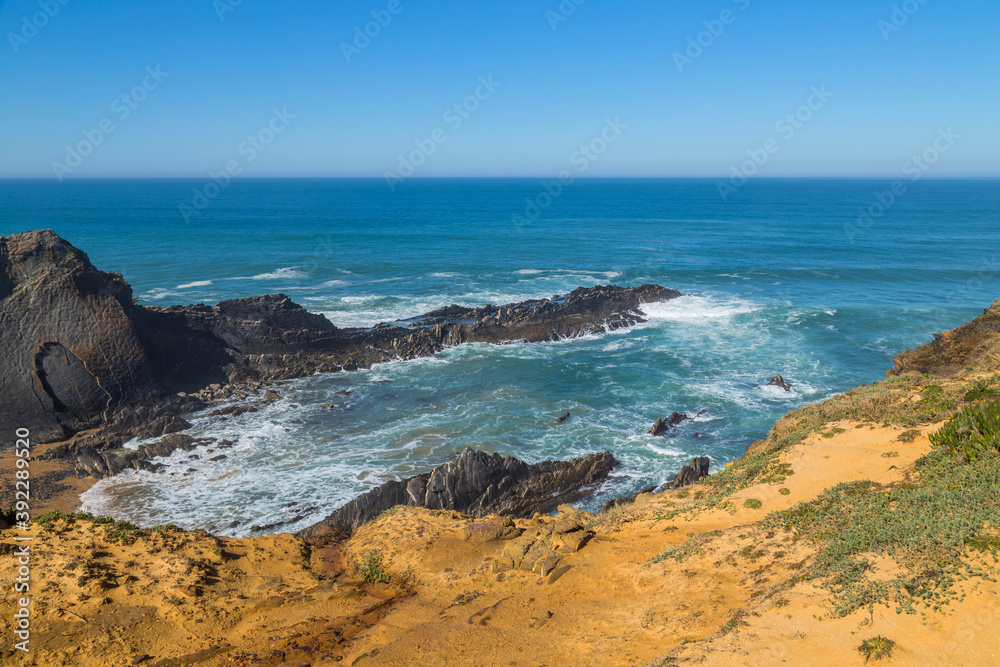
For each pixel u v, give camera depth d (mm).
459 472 20609
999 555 8023
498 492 20797
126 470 22922
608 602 10219
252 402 29719
